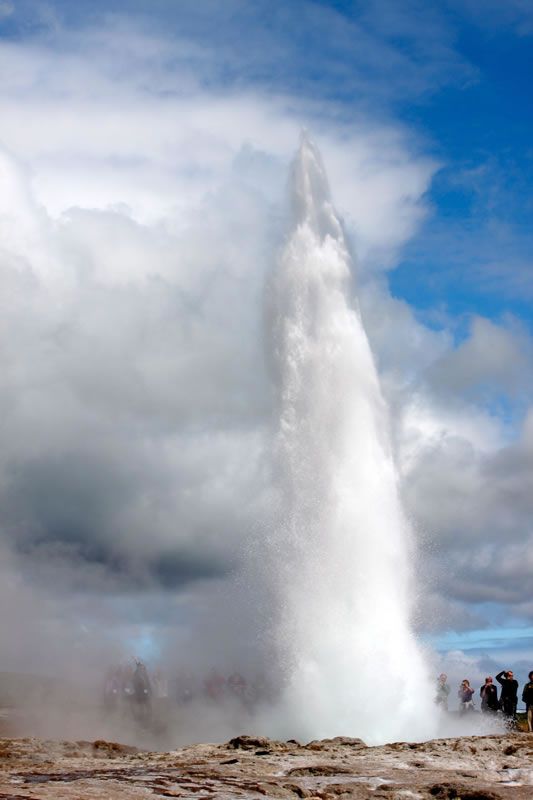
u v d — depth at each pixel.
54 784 18.95
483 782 19.44
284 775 20.83
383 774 20.64
